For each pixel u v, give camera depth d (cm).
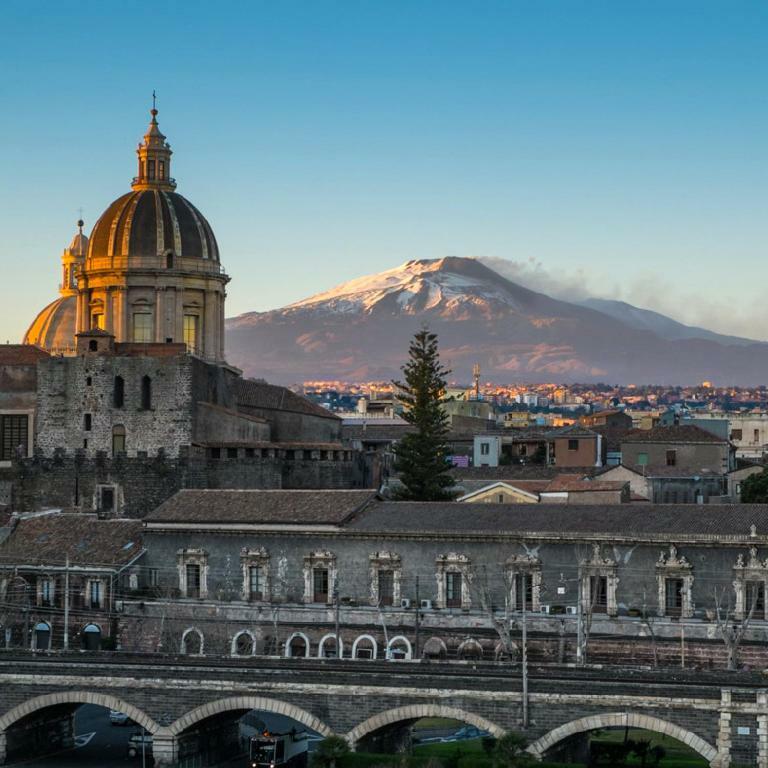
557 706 19125
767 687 18425
